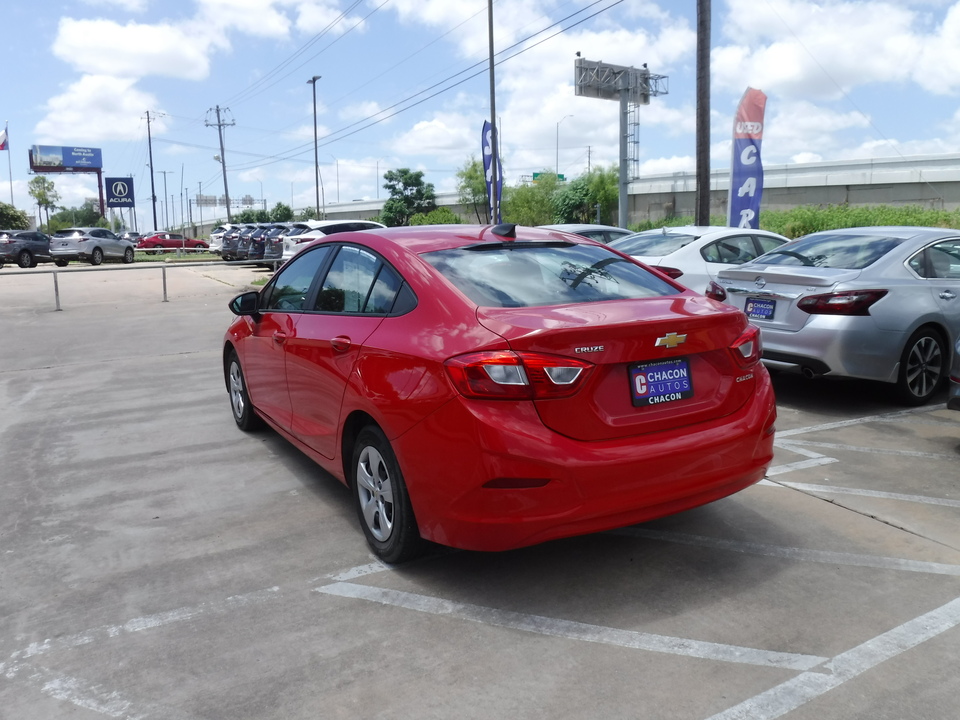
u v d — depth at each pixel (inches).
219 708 98.7
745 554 141.1
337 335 150.1
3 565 143.1
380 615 121.8
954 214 1323.8
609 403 118.3
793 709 96.0
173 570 139.6
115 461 207.3
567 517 113.6
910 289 236.5
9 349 408.8
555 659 108.2
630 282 147.3
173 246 2170.3
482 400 113.9
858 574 132.3
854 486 174.6
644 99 1499.8
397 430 125.3
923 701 97.2
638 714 95.3
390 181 2728.8
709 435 124.7
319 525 159.8
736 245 354.3
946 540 145.4
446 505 118.5
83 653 112.4
